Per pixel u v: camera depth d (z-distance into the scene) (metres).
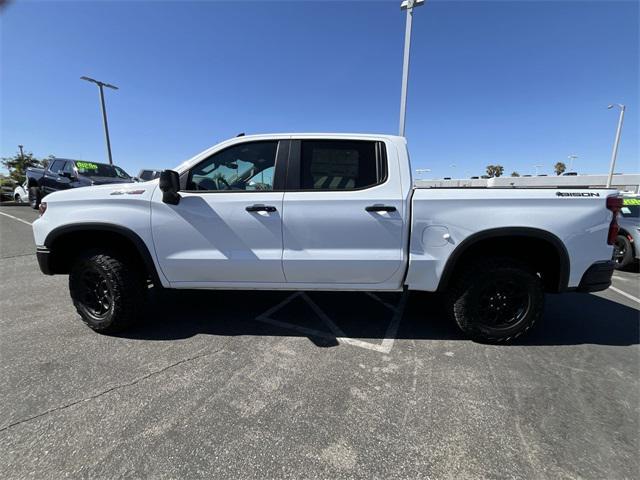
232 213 3.03
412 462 1.82
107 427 2.03
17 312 3.82
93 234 3.30
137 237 3.08
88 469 1.74
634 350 3.09
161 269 3.16
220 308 4.00
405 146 3.11
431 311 3.99
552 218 2.88
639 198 6.84
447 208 2.95
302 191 3.05
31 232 9.58
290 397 2.34
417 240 3.00
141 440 1.94
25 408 2.19
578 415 2.20
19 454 1.83
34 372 2.60
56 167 11.95
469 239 2.94
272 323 3.59
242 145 3.17
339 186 3.07
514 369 2.74
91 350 2.96
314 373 2.65
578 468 1.79
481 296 3.08
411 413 2.20
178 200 3.03
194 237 3.09
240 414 2.16
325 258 3.03
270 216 3.02
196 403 2.27
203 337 3.24
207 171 3.16
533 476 1.74
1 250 7.33
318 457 1.84
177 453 1.85
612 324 3.70
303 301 4.27
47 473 1.71
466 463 1.81
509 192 2.93
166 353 2.92
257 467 1.77
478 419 2.15
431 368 2.74
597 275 2.94
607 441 1.97
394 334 3.36
